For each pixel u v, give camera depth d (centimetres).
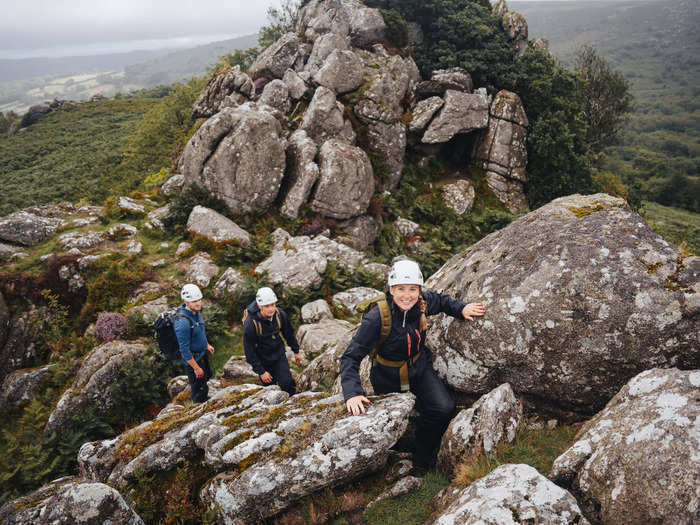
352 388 356
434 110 2419
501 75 2673
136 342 987
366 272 1366
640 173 9369
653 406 265
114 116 7462
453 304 367
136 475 400
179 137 3756
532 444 348
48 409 859
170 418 494
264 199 1717
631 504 237
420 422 421
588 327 338
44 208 1659
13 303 1142
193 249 1434
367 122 2248
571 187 2523
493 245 460
